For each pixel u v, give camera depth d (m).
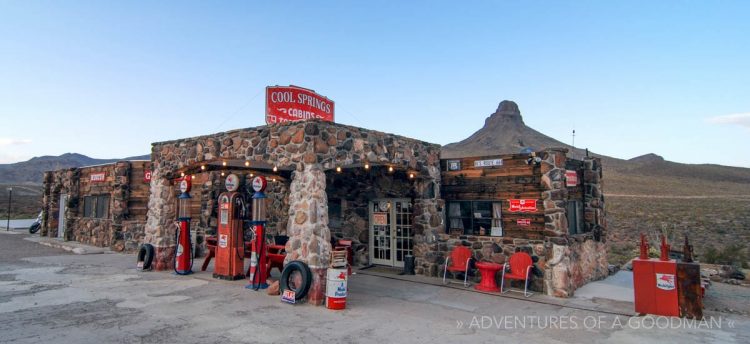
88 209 17.70
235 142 9.19
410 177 10.70
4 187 67.88
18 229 24.19
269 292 8.05
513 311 7.20
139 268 10.93
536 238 9.05
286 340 5.43
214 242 11.07
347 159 8.28
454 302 7.79
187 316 6.50
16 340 5.23
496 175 9.84
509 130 169.00
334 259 7.15
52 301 7.38
